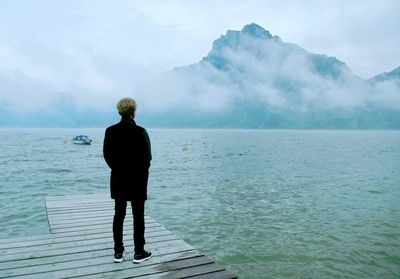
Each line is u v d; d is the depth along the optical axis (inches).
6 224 604.1
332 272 396.5
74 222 335.9
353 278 380.8
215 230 557.9
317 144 4234.7
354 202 797.2
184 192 920.9
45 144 3868.1
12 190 968.9
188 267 225.8
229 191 943.7
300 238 517.3
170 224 591.2
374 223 606.2
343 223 605.0
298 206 748.6
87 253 249.0
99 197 475.5
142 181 221.8
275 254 451.2
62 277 208.4
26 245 265.4
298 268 407.2
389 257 442.0
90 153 2546.8
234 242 498.0
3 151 2701.8
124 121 219.3
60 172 1408.7
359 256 445.1
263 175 1310.3
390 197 863.1
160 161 1903.3
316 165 1700.3
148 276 211.3
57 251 252.5
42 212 693.3
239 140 5413.4
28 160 1941.4
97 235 292.7
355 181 1158.3
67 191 959.0
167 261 235.0
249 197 853.8
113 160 218.2
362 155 2429.9
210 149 3107.8
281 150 2984.7
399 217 648.4
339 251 462.9
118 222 227.6
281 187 1021.8
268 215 663.1
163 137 6919.3
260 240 507.8
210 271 219.8
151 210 697.6
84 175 1315.2
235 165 1689.2
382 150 3083.2
